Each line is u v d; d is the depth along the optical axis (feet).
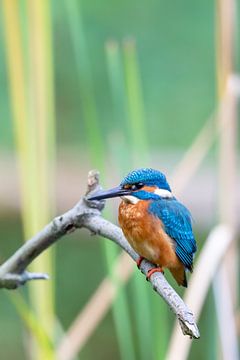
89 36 23.85
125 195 18.45
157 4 24.08
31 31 18.78
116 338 23.26
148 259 18.44
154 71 23.97
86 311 18.92
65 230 18.01
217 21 19.19
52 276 18.76
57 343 18.79
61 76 23.88
